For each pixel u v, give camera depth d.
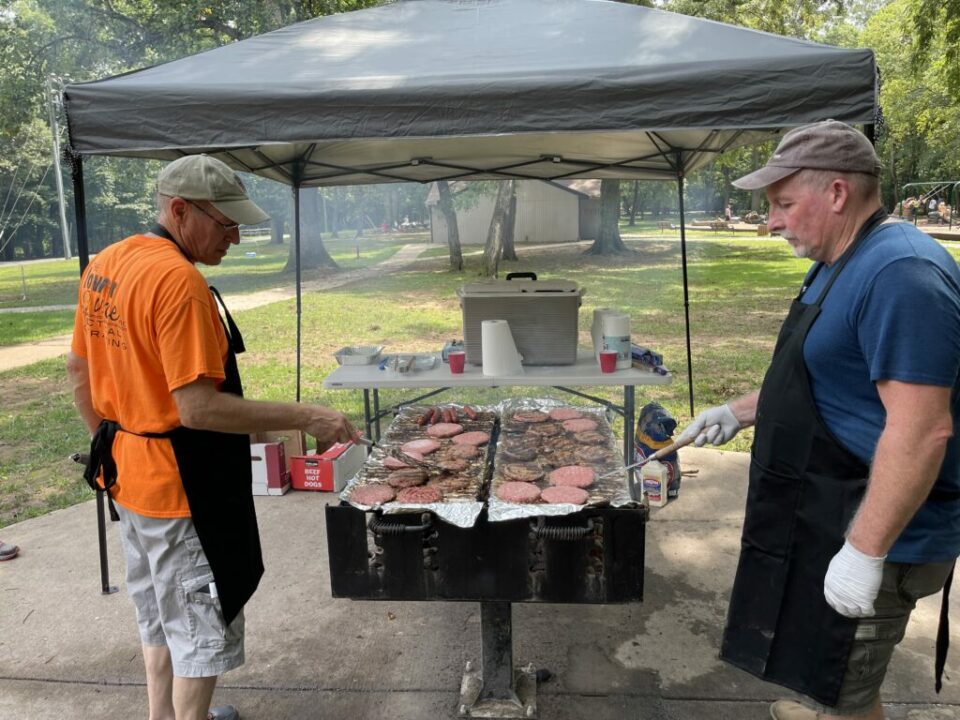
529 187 30.23
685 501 3.92
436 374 3.27
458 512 1.82
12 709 2.33
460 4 3.39
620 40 2.82
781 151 1.51
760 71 2.45
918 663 2.45
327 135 2.58
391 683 2.42
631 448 3.30
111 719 2.28
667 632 2.70
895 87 25.36
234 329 1.90
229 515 1.85
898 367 1.30
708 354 7.94
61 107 2.66
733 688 2.37
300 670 2.50
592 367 3.26
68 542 3.59
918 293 1.29
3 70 16.44
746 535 1.69
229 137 2.61
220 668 1.87
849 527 1.48
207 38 15.98
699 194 52.19
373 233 48.66
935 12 10.88
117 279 1.73
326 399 6.62
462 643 2.64
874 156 1.45
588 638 2.67
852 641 1.51
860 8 34.69
